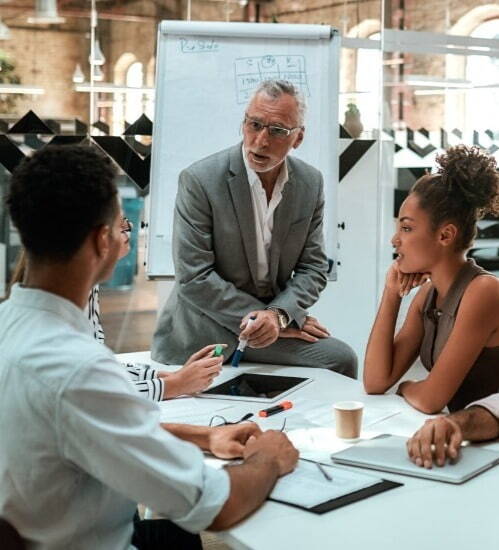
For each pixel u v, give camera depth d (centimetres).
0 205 441
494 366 202
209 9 534
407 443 157
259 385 234
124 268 515
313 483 143
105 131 482
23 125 467
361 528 125
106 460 117
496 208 203
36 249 124
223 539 125
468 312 196
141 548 156
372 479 145
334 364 270
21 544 117
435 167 205
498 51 471
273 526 126
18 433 119
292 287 278
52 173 121
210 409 204
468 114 473
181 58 318
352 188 457
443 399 196
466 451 160
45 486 120
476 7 469
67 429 117
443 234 201
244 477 132
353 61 474
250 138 263
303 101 268
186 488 120
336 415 176
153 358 284
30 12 466
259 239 279
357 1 506
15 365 120
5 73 465
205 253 273
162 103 316
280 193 274
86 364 118
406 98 469
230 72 319
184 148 316
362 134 472
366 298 456
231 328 270
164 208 313
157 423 124
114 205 127
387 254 459
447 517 129
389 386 218
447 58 470
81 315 127
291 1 539
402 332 222
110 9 486
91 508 124
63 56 478
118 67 492
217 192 272
